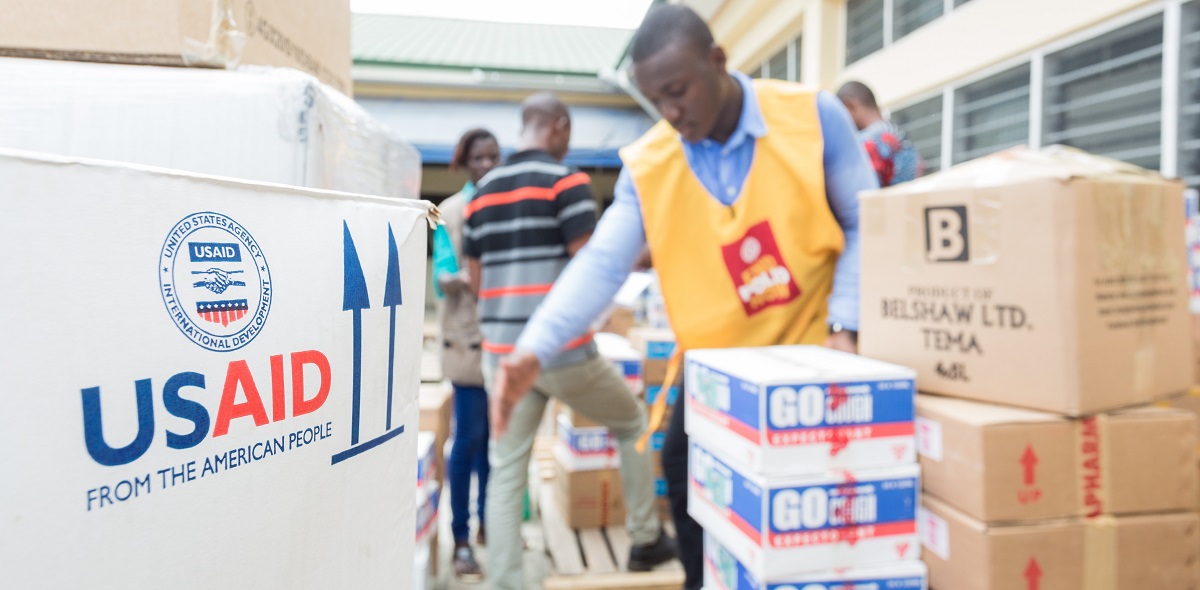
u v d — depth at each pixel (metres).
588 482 2.25
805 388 1.04
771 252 1.36
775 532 1.03
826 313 1.46
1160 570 1.03
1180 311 1.14
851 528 1.06
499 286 1.81
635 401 1.91
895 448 1.08
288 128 0.57
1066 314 0.98
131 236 0.32
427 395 2.20
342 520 0.48
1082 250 0.98
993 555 0.97
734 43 6.95
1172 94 2.85
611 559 2.03
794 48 6.07
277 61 0.66
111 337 0.31
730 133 1.36
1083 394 0.98
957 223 1.10
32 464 0.28
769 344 1.41
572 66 6.61
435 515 2.00
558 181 1.77
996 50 3.69
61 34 0.55
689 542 1.45
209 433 0.36
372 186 0.77
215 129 0.56
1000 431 0.98
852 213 1.40
